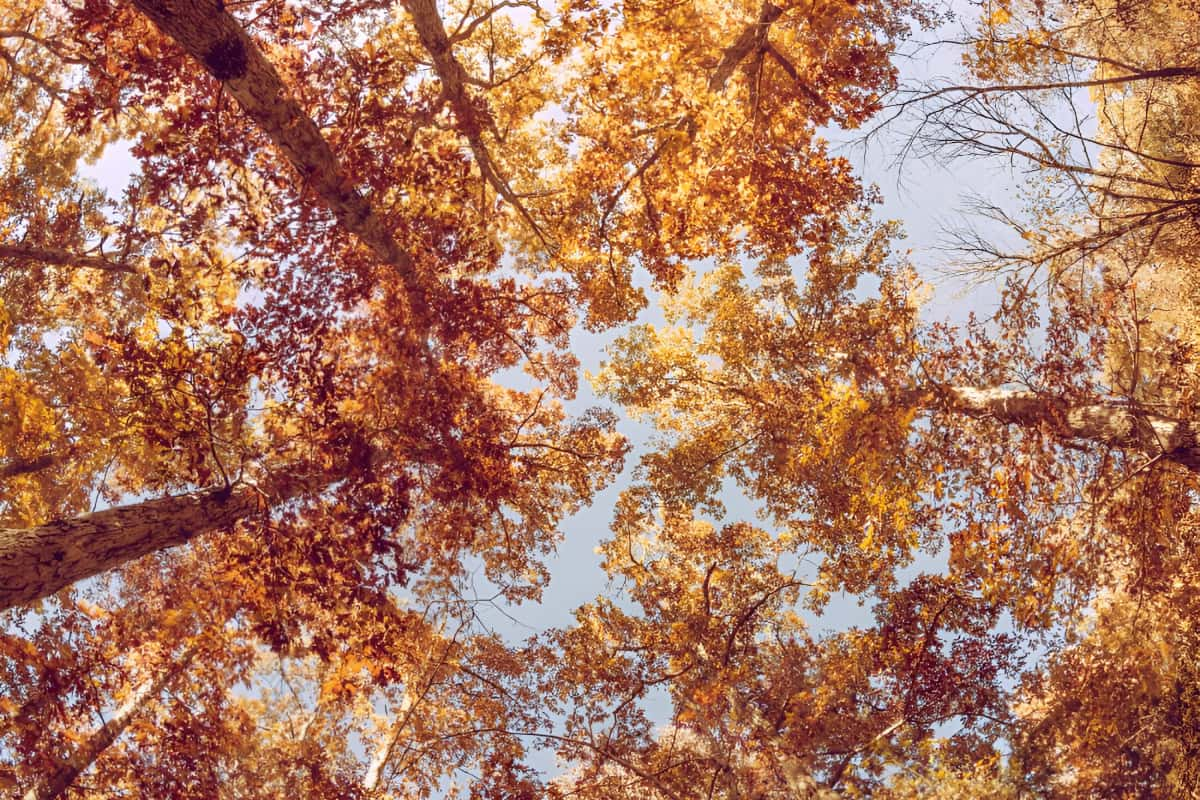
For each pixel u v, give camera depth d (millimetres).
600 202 9820
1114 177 7156
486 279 9812
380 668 7344
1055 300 8289
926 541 10203
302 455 7742
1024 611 7965
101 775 7719
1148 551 8109
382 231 8148
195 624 8062
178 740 7734
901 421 8766
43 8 10297
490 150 12781
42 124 11039
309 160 7281
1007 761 9281
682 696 11719
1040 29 7664
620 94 9391
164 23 5824
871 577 11469
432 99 9148
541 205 12664
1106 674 8727
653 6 8750
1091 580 7930
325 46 7754
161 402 6562
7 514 8672
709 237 10008
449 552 9703
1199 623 8219
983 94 7297
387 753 10422
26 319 10602
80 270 10844
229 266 7789
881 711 10875
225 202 7824
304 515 7102
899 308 9602
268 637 6832
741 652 12453
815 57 9172
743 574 13188
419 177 8164
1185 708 8305
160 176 7395
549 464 11094
